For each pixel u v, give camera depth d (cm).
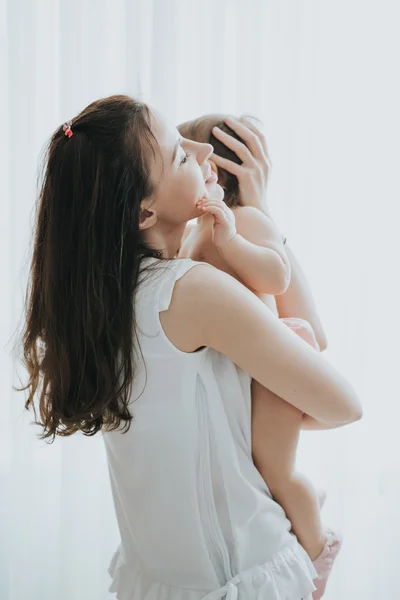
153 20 176
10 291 185
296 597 104
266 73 182
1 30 182
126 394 99
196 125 123
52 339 101
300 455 192
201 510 103
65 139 99
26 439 189
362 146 183
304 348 99
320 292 187
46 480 194
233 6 181
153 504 104
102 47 179
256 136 121
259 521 104
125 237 98
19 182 182
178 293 98
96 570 193
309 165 183
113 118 97
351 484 193
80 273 98
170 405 100
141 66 180
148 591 109
